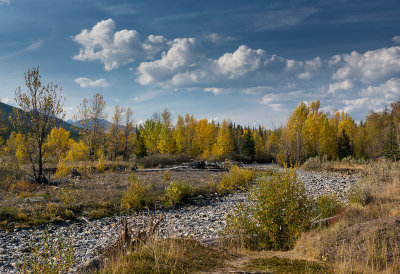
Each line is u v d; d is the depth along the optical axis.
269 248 6.89
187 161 38.00
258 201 7.54
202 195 17.30
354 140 58.69
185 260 4.98
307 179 25.53
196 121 62.88
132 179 16.56
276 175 7.69
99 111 38.88
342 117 76.25
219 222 11.56
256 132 75.38
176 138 51.72
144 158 37.34
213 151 49.00
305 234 6.96
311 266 4.89
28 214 11.21
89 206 13.11
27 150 18.86
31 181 18.34
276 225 7.04
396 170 17.56
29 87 18.62
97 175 23.73
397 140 45.47
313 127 51.31
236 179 21.55
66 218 11.46
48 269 4.40
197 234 9.62
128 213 12.87
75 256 7.13
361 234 6.01
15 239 8.77
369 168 21.02
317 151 54.22
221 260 5.34
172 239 6.27
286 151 39.88
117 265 4.48
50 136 19.95
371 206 9.76
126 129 46.44
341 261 4.80
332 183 22.66
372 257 5.06
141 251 5.13
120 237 5.65
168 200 15.05
